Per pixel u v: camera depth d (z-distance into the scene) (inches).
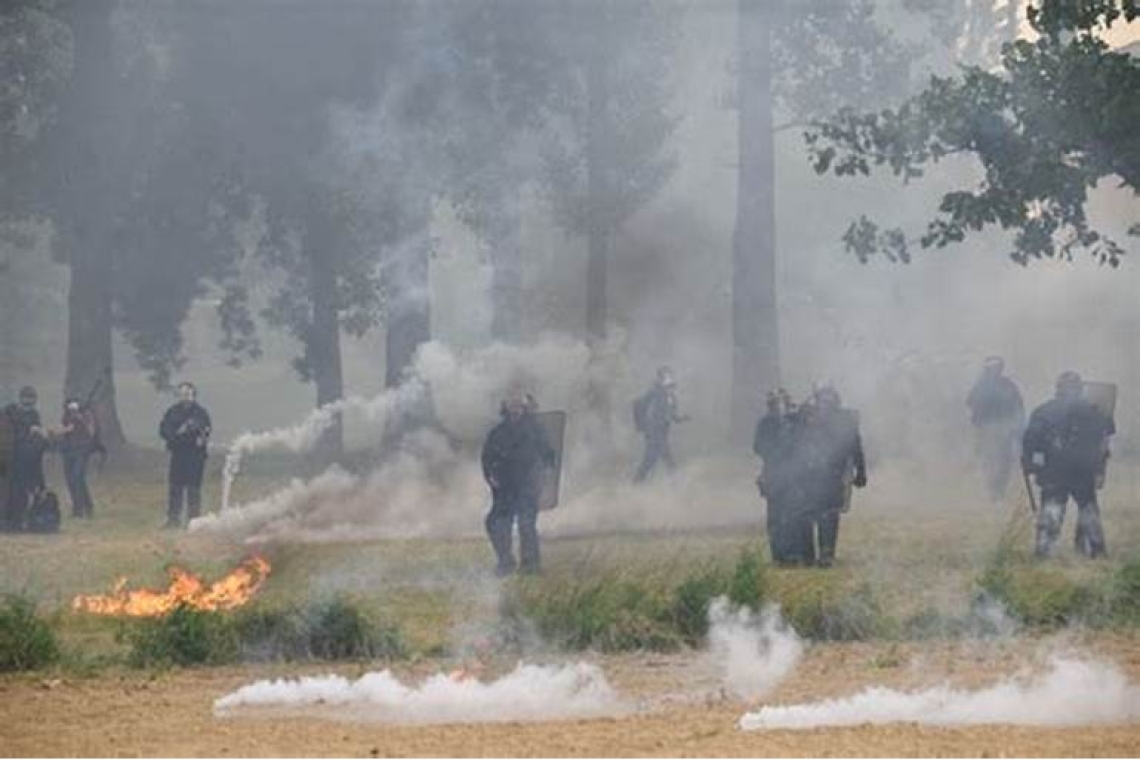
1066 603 2180.1
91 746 1451.8
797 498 2780.5
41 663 1948.8
